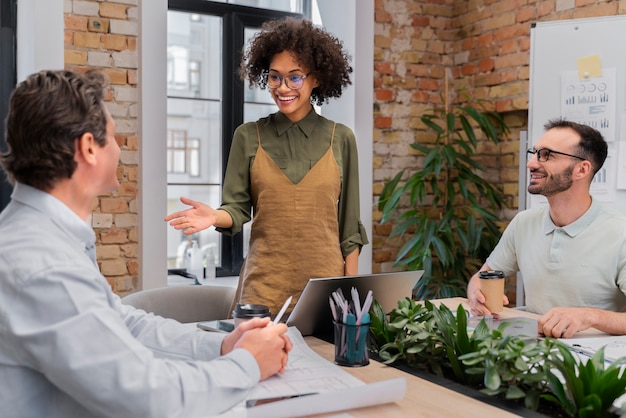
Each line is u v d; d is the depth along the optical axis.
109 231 3.39
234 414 1.12
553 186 2.26
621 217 2.27
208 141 4.02
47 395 1.08
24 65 3.24
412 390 1.33
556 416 1.20
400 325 1.58
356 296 1.53
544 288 2.35
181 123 3.94
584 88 3.26
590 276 2.24
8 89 3.32
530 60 3.44
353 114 4.03
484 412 1.20
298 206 2.32
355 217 2.47
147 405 1.04
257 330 1.32
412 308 1.66
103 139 1.16
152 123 3.38
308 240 2.32
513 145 4.09
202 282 3.70
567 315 1.80
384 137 4.20
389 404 1.25
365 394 1.20
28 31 3.18
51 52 3.13
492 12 4.12
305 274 2.32
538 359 1.25
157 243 3.42
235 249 4.00
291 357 1.53
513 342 1.32
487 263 2.61
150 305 2.36
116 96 3.37
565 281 2.29
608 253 2.22
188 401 1.09
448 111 4.42
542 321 1.80
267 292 2.30
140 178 3.39
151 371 1.07
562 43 3.33
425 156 4.36
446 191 4.39
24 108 1.10
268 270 2.31
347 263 2.46
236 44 3.99
